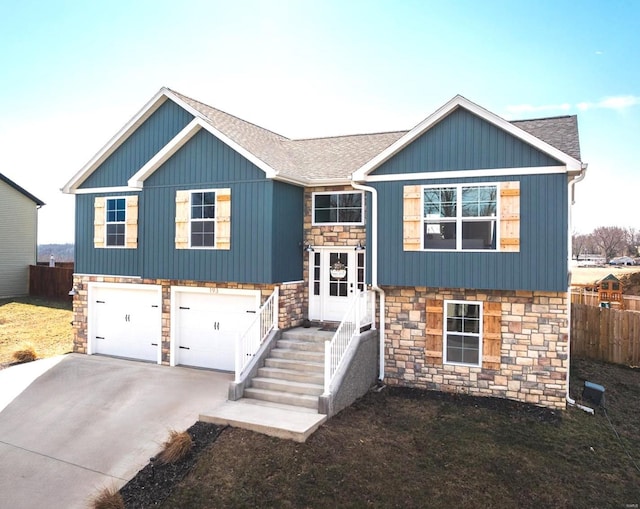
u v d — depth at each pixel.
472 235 10.73
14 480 7.42
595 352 14.94
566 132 11.58
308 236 13.45
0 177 25.05
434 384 11.42
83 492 7.08
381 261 11.47
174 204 13.13
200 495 6.83
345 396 10.03
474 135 10.68
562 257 10.00
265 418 8.87
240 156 12.23
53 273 25.03
